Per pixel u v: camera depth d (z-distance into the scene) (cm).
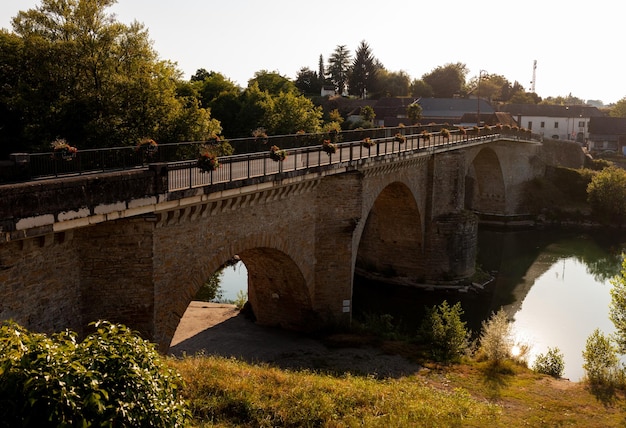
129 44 4009
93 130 3600
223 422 1423
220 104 6944
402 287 4519
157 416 856
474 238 4747
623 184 7381
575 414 2062
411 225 4491
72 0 3950
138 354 889
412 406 1775
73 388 762
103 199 1542
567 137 12575
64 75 3806
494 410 1986
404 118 10600
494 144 6875
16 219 1304
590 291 4650
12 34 4047
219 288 4225
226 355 2616
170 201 1788
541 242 6525
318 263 2955
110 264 1702
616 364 2647
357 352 2695
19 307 1419
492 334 2747
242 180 2128
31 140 3597
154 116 3931
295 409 1541
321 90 14412
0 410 736
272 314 3114
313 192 2845
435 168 4488
